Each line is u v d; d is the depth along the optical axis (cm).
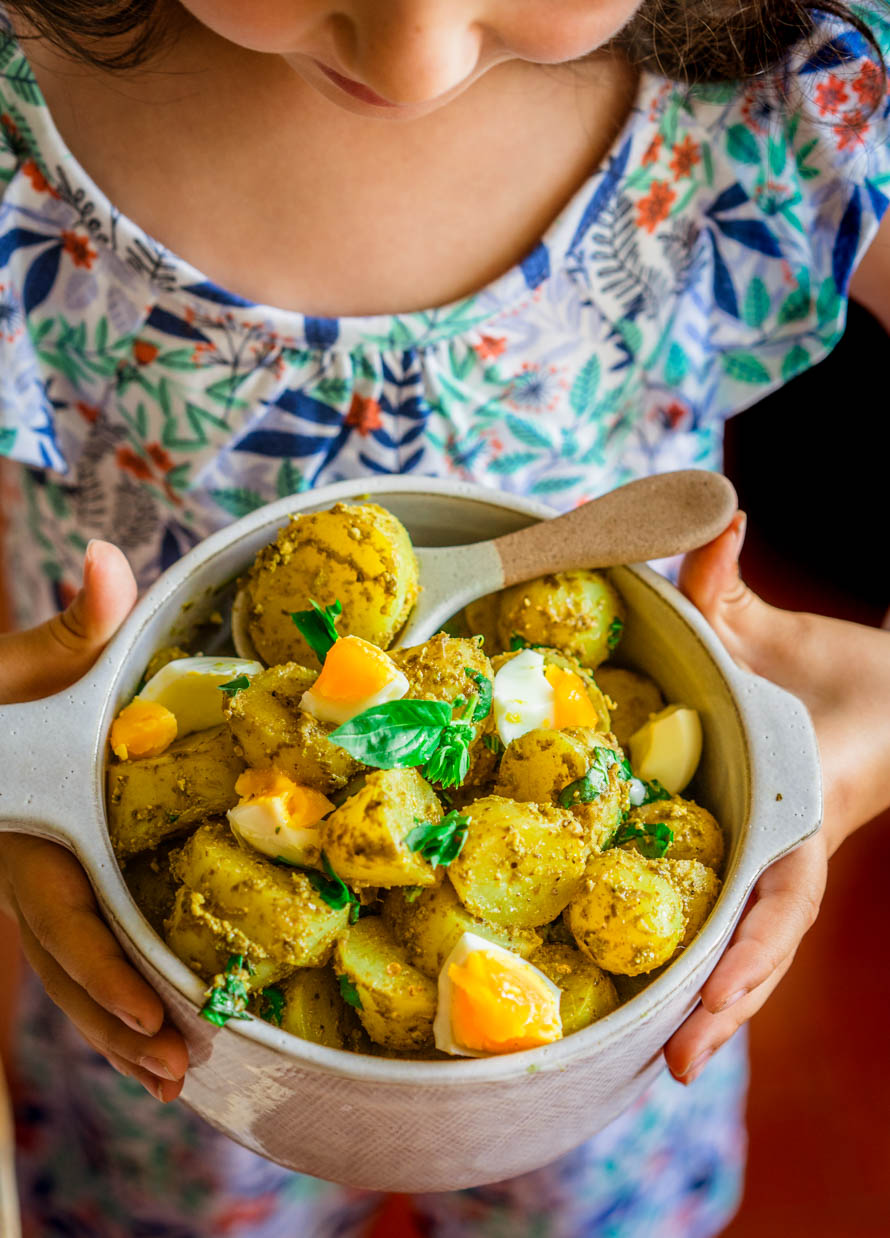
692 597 53
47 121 54
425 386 58
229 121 54
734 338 61
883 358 109
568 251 57
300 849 42
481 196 56
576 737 44
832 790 52
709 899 43
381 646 47
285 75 53
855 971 98
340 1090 40
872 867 103
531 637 49
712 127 57
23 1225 74
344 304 57
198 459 60
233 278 57
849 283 61
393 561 47
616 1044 40
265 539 49
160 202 56
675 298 59
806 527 121
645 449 63
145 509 63
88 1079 65
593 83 55
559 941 44
